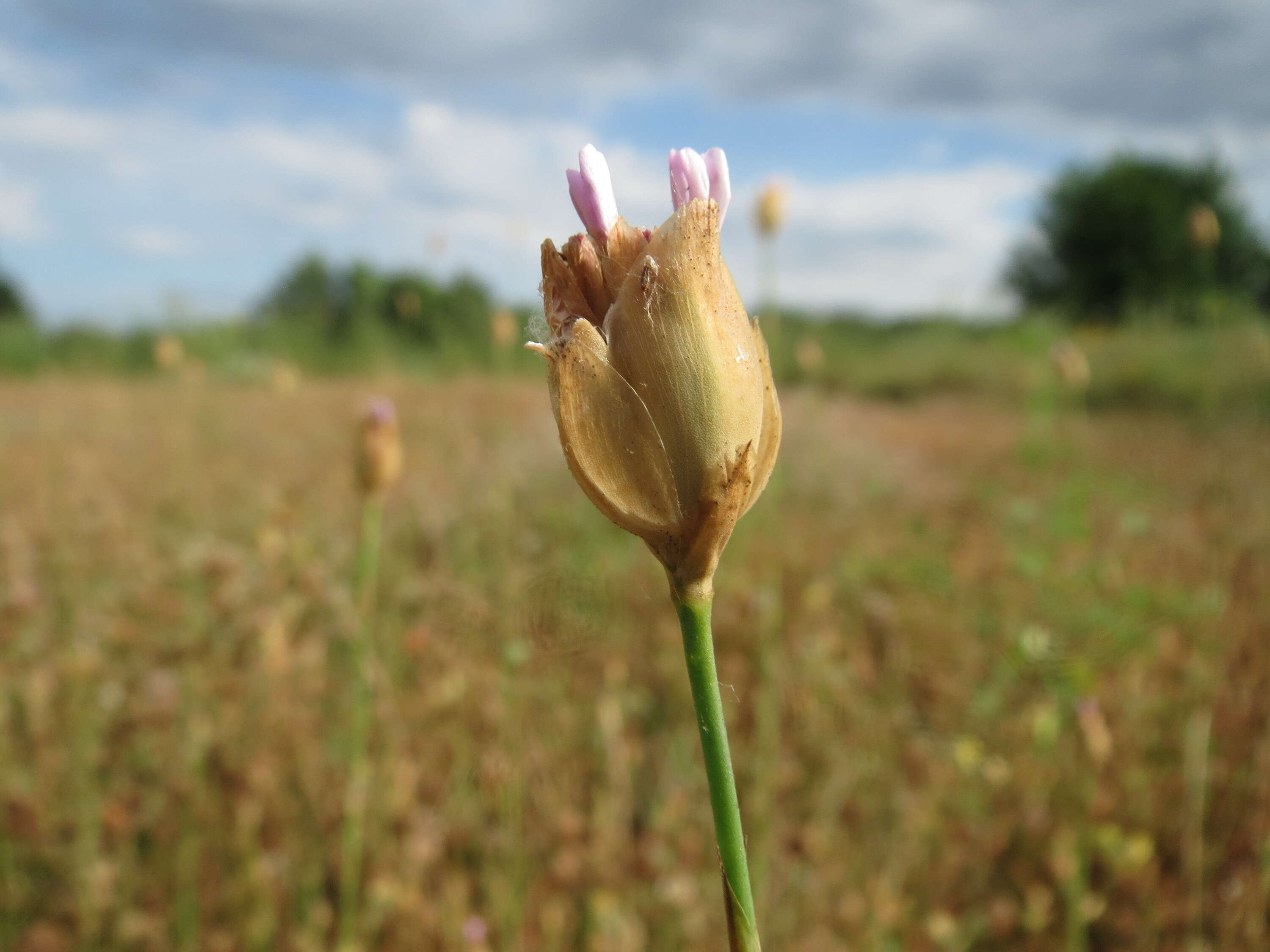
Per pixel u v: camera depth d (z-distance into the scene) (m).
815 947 0.14
